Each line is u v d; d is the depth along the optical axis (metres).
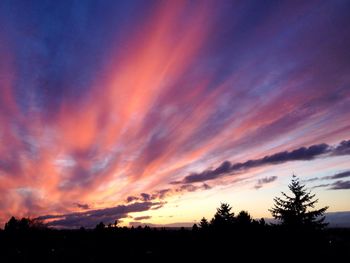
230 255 28.92
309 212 25.20
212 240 31.45
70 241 52.47
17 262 38.22
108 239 54.12
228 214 33.59
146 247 51.38
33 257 41.12
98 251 48.59
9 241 42.38
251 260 27.06
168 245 46.03
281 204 26.05
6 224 45.44
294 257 24.02
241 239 29.06
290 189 25.92
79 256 44.94
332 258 23.47
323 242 24.39
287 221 25.14
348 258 23.16
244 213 31.83
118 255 45.94
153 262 38.50
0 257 38.34
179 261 35.22
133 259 42.47
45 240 45.91
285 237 24.81
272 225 26.70
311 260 23.66
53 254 44.00
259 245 27.42
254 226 30.17
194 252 33.66
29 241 43.78
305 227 24.52
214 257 30.22
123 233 59.00
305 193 25.50
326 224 24.83
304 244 24.12
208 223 38.53
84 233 58.59
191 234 43.44
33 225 46.62
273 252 25.25
